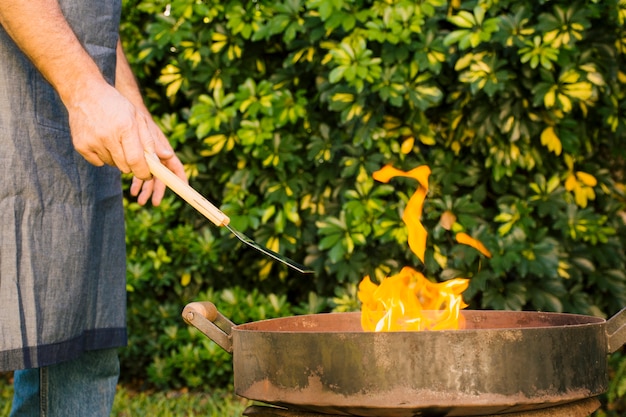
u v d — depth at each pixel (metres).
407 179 2.94
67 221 1.50
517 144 2.88
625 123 2.91
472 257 2.79
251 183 3.11
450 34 2.65
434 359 1.13
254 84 2.93
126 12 3.24
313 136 2.98
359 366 1.14
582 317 1.46
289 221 3.09
